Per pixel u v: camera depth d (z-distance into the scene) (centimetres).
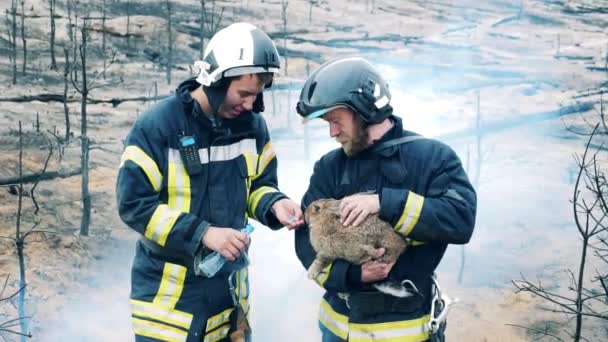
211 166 393
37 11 2650
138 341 396
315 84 371
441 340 388
